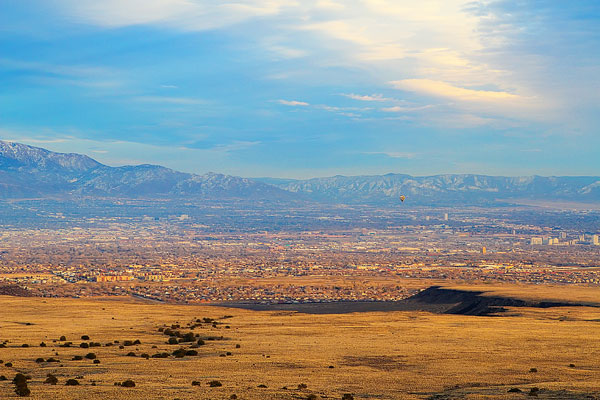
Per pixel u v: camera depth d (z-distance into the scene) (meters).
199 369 118.44
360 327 193.38
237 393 93.94
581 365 125.00
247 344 154.88
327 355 136.50
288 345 152.25
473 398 93.69
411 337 166.88
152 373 113.62
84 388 96.56
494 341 158.50
